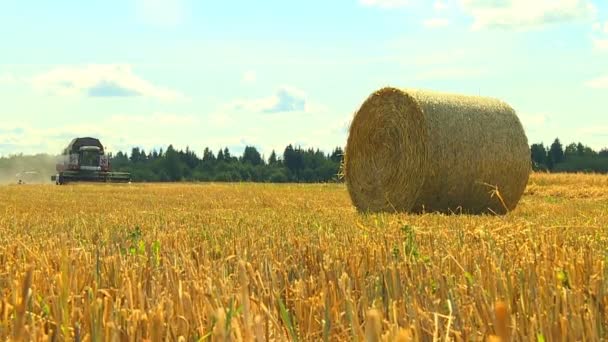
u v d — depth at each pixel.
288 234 9.69
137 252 7.62
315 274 6.14
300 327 4.09
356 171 20.41
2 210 20.41
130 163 106.88
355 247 7.43
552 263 5.87
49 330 3.78
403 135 18.66
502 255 6.46
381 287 4.97
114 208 21.30
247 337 2.75
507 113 18.97
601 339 3.62
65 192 34.81
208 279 4.55
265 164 114.00
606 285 4.91
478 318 3.94
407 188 18.58
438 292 5.03
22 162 87.81
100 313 3.71
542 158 100.00
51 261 6.57
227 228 11.35
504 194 18.88
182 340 3.45
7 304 4.11
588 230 10.02
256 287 5.14
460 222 12.52
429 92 18.72
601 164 94.12
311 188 39.56
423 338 3.70
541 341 3.44
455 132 18.08
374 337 2.34
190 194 31.92
